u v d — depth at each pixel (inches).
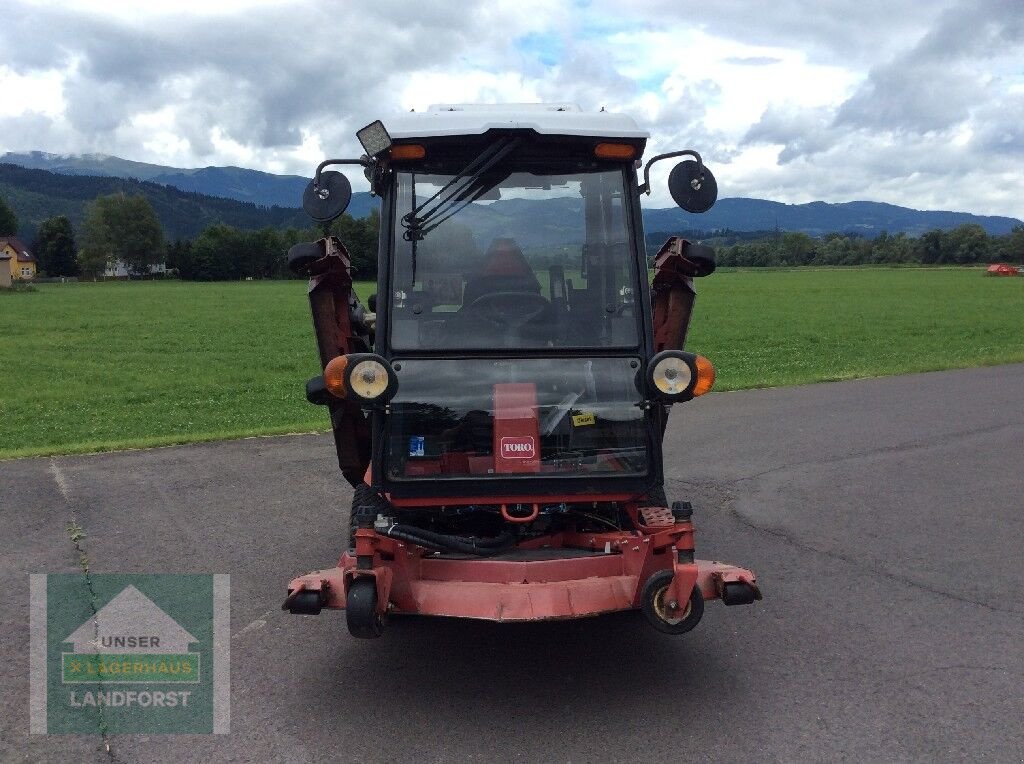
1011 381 724.0
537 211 224.2
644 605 195.6
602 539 217.8
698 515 357.7
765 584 281.0
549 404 220.8
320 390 247.0
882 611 257.4
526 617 194.9
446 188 223.0
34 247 5895.7
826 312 1835.6
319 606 199.0
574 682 218.4
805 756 181.0
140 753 186.7
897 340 1253.1
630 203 225.6
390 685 217.9
